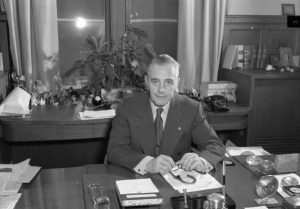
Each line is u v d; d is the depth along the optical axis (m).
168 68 1.65
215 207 1.21
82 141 2.94
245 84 2.83
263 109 2.84
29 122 2.39
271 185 1.35
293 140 2.94
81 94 2.89
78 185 1.45
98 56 2.82
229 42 3.19
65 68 3.09
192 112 1.82
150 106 1.78
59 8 2.98
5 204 1.28
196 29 3.11
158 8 3.15
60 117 2.48
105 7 3.07
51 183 1.46
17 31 2.83
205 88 2.96
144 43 3.10
